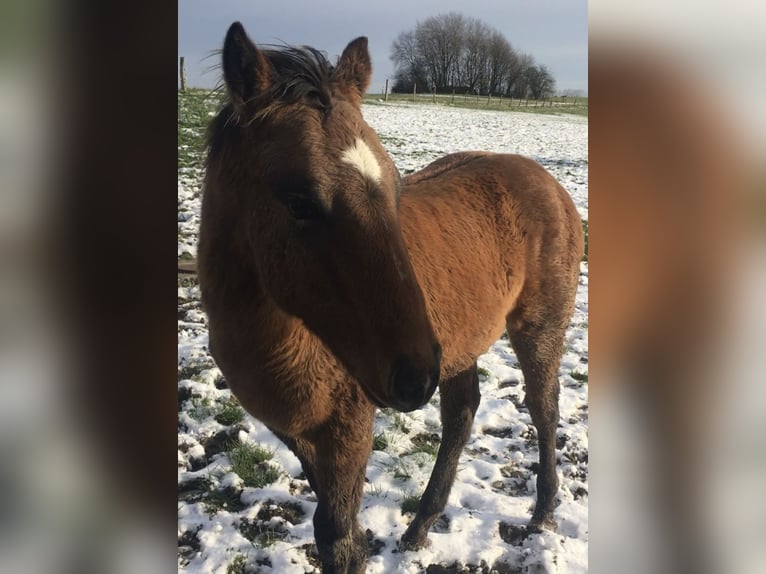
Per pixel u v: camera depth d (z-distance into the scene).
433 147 11.48
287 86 1.73
